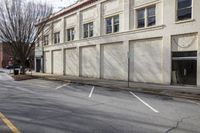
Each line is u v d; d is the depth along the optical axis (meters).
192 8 19.31
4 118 8.47
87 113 9.48
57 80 28.25
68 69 36.75
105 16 28.45
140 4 23.89
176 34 20.44
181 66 20.30
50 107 10.65
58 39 39.94
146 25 23.36
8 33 34.03
